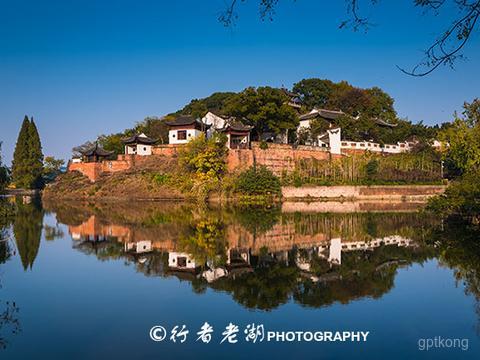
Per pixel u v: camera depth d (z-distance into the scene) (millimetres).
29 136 96125
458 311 12523
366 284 15727
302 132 78250
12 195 88562
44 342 10305
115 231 30219
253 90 67250
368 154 69562
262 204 56250
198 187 59312
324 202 59531
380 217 39500
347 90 98562
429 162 67375
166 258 20625
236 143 66688
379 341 10469
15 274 17219
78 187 72250
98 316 12180
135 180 68250
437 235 27328
